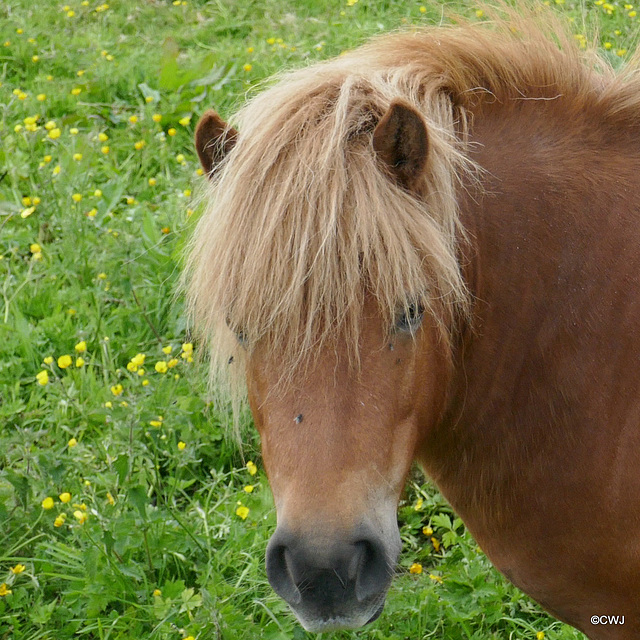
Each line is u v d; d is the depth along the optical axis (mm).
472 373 3129
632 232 2953
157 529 4375
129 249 6031
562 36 3369
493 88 3119
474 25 3496
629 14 9031
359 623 2559
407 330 2623
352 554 2461
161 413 5016
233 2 10828
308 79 2896
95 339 5852
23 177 7254
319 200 2529
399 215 2590
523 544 3270
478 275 2988
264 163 2631
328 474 2486
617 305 2945
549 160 3031
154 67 9047
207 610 3885
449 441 3309
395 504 2689
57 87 8742
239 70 8773
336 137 2605
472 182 2971
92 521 4477
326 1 10602
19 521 4473
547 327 3010
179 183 7008
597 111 3082
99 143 7605
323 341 2533
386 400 2594
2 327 5891
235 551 4426
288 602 2584
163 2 11133
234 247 2605
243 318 2613
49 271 6363
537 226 2990
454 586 4270
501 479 3215
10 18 10320
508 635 4277
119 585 4203
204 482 4992
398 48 3254
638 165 3025
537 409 3070
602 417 2979
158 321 5930
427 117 2893
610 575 3139
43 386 5500
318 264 2496
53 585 4375
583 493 3051
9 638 4152
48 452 4508
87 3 10836
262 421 2750
